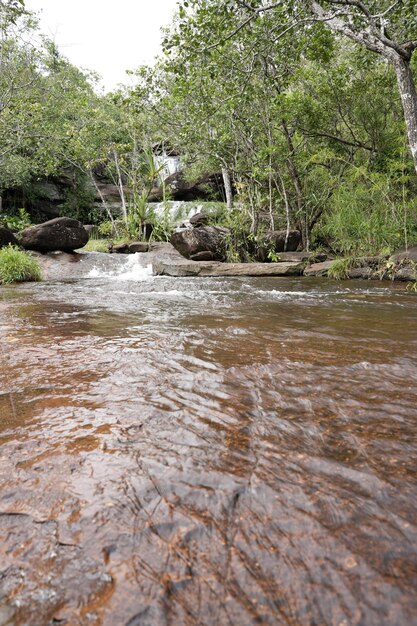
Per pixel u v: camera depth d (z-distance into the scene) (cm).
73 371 191
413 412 139
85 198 2328
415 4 606
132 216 1518
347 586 66
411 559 71
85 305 444
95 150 1684
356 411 140
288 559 72
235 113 1048
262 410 142
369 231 873
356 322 329
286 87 1012
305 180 1154
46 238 1074
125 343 250
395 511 85
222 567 70
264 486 94
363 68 1002
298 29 736
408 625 58
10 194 2197
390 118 1070
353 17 617
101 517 84
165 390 163
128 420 134
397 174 891
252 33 751
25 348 238
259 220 1184
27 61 1330
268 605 63
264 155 1018
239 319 345
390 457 108
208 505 88
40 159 1809
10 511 87
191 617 61
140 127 1580
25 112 1332
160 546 76
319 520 82
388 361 205
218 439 119
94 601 64
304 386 167
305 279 814
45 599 65
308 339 261
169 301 480
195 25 630
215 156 1132
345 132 1165
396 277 762
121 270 1031
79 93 1889
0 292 604
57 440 120
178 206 1852
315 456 108
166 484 96
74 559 73
